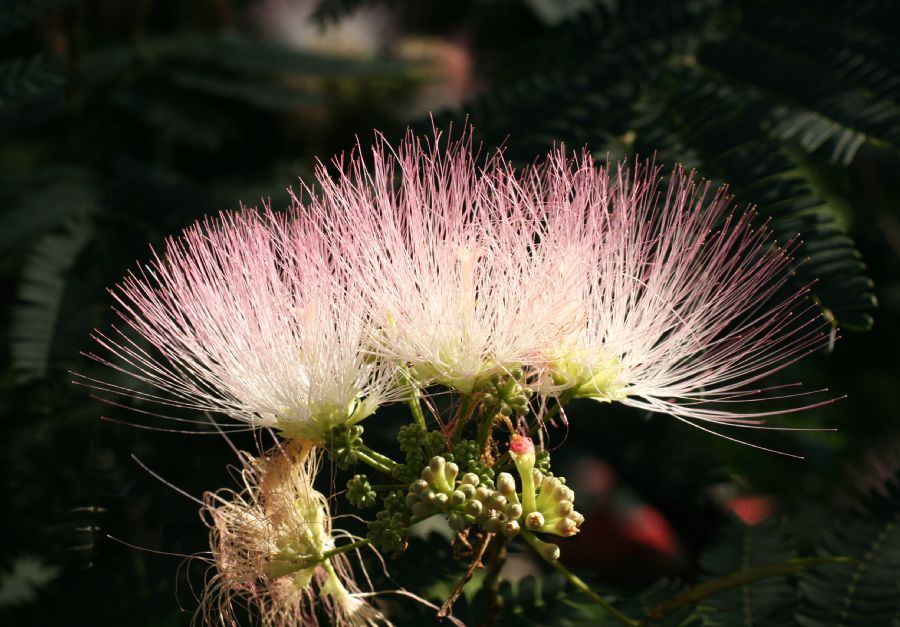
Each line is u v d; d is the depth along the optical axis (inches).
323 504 70.2
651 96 80.3
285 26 148.9
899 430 124.0
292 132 128.2
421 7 139.9
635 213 69.2
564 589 74.0
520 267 65.6
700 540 103.1
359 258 64.7
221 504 77.7
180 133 119.0
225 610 70.1
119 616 74.1
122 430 80.0
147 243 90.0
